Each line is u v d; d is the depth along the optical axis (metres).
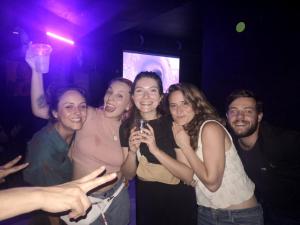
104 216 2.10
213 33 5.14
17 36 5.46
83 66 8.48
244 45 4.50
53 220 2.30
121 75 9.66
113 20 5.92
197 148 1.87
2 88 6.18
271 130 2.21
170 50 10.53
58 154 2.05
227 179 1.82
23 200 0.70
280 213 2.29
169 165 1.90
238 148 2.34
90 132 2.16
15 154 5.99
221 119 1.98
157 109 2.20
